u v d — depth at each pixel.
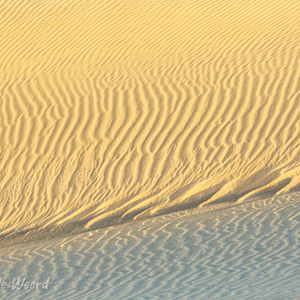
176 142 20.34
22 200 19.38
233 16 30.59
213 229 14.41
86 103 23.41
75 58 28.34
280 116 20.55
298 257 10.88
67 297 10.84
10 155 21.03
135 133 21.11
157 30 30.22
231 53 26.05
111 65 26.89
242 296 8.70
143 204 18.20
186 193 18.30
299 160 18.48
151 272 11.66
